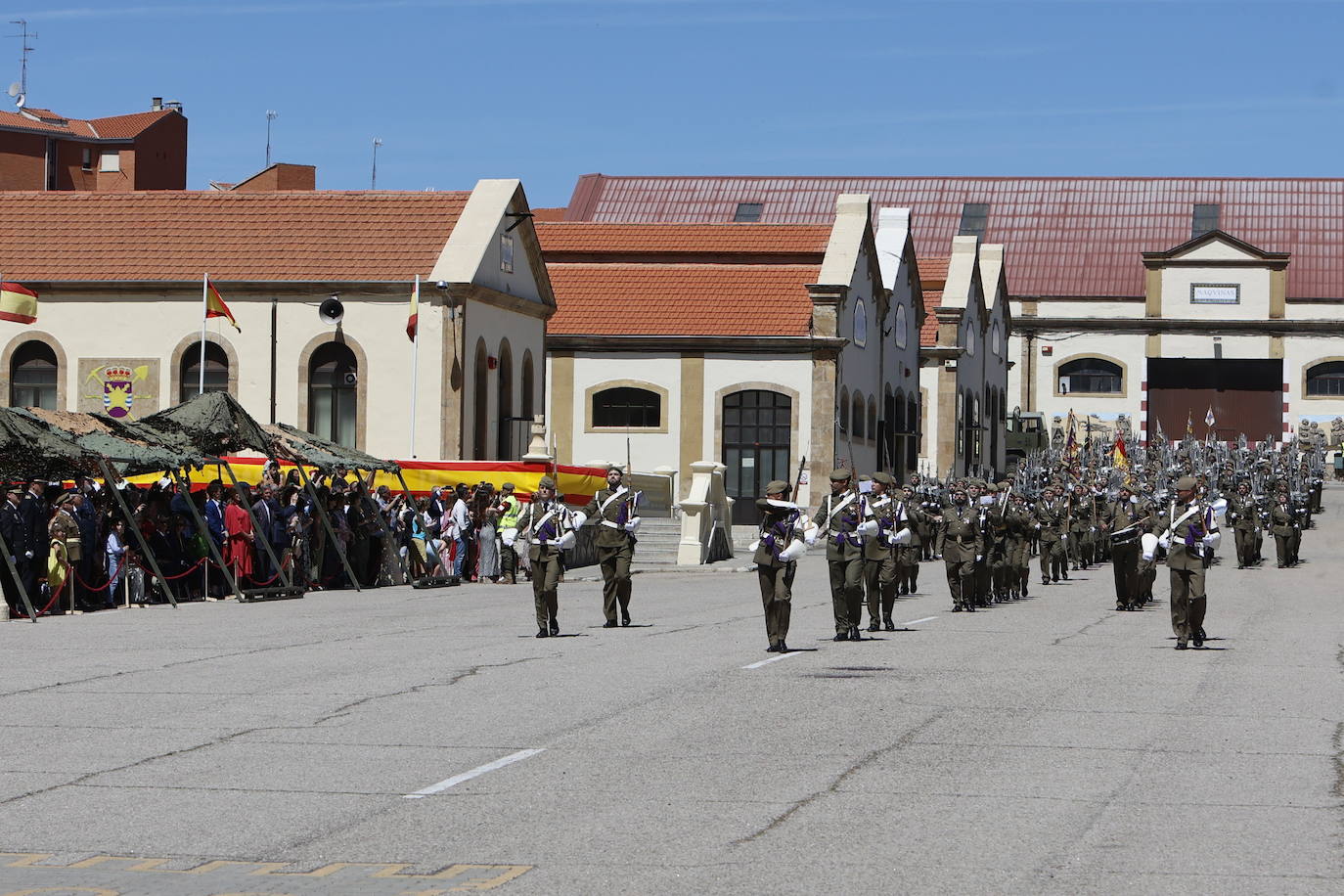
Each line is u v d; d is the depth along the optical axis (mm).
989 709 14945
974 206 96438
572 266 60188
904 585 31422
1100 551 44094
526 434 48938
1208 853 9312
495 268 45625
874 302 61125
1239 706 15266
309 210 45688
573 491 40781
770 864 9062
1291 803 10758
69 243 45219
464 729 13719
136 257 44656
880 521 23000
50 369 44500
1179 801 10820
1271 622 25500
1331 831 9891
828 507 21562
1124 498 28250
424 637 21781
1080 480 52594
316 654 19453
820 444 55906
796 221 95875
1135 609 28094
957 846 9484
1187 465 65375
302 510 30672
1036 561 45719
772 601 19797
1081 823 10141
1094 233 93375
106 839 9781
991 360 77000
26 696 15711
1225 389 89375
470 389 44094
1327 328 87938
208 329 43875
